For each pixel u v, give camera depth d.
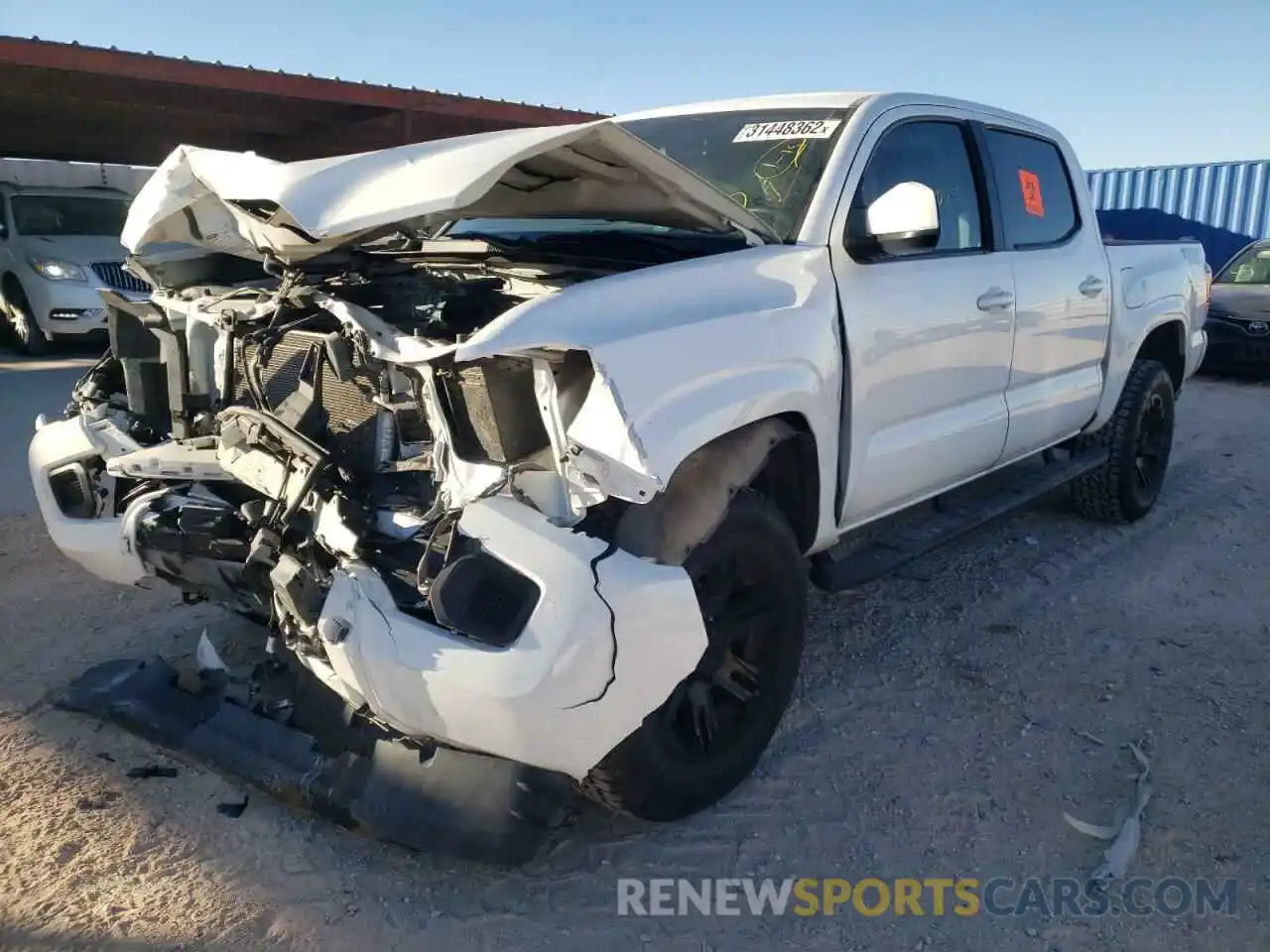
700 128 3.86
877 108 3.63
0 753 3.20
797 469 3.17
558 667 2.27
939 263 3.71
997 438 4.16
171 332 3.45
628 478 2.33
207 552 3.06
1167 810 2.94
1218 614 4.36
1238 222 16.09
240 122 13.98
